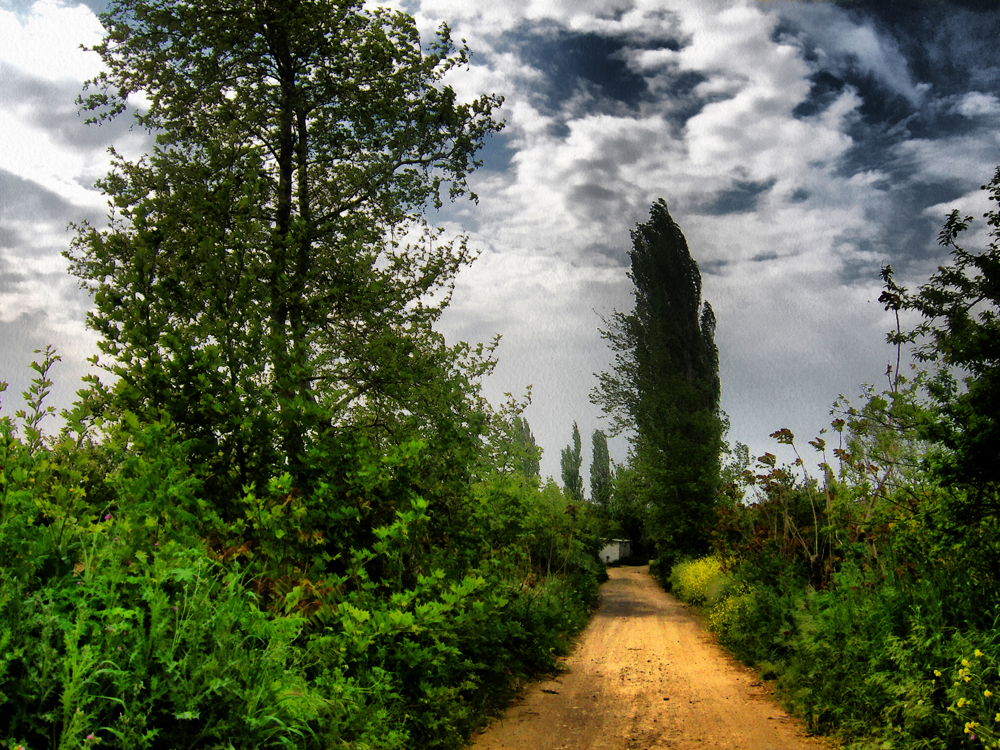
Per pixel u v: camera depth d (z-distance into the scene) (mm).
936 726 5578
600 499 61094
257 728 3803
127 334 6465
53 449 5359
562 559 20719
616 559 56562
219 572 5062
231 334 7121
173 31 13211
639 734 7219
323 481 6742
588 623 18391
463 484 9180
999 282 6363
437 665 6562
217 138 13531
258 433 6887
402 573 7344
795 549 13531
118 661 3473
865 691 6719
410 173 14820
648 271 36438
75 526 4414
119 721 3281
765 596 12109
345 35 13703
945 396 6598
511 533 12281
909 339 7031
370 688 5527
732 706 8414
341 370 11852
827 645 7926
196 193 10586
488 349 11734
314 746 4461
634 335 36312
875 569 9156
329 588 5883
